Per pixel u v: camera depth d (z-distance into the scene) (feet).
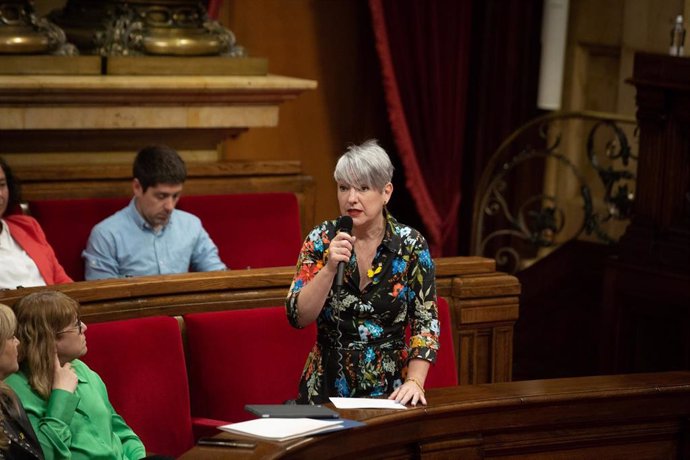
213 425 16.88
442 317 19.02
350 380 15.19
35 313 14.73
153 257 22.62
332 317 15.15
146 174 22.17
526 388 16.38
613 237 33.22
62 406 14.61
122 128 25.67
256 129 32.71
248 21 32.14
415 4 31.81
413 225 34.53
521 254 35.42
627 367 25.38
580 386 16.62
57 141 25.68
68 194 23.86
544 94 31.19
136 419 16.47
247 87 26.55
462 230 34.96
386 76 31.78
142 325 16.79
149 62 26.04
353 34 33.73
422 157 33.06
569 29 34.22
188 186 25.45
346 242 14.20
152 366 16.69
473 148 34.37
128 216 22.63
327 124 33.83
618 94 33.19
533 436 16.25
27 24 24.91
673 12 31.17
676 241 24.62
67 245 22.77
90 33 25.93
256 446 12.93
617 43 33.06
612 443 16.84
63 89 24.39
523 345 30.07
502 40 33.83
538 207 35.19
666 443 17.22
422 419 15.07
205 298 18.04
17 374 14.70
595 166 29.25
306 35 33.04
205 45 26.76
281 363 17.95
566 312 30.07
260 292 18.54
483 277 20.18
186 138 27.20
